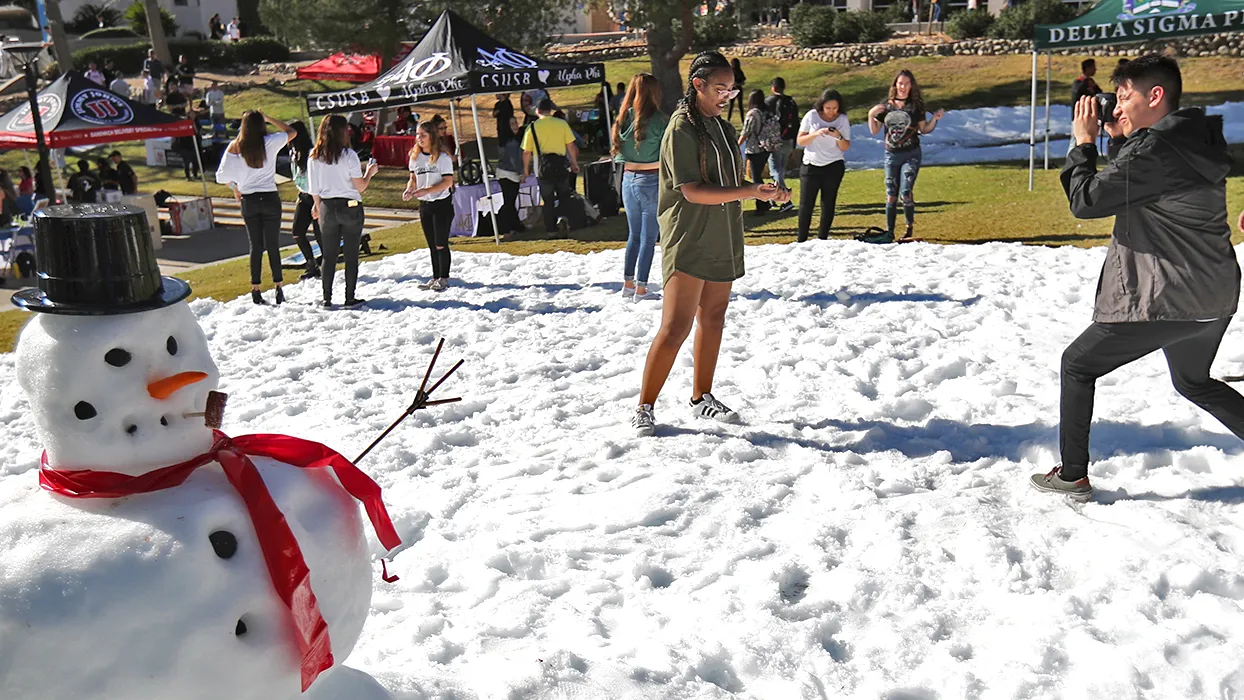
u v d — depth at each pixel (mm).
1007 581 3809
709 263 5367
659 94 8398
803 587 3947
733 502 4641
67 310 2117
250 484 2285
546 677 3273
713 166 5262
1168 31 12789
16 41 15375
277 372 7535
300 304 9805
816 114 10469
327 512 2432
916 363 6480
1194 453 4723
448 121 28609
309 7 26312
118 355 2168
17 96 36438
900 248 10000
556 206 13695
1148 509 4234
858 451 5219
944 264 9250
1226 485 4426
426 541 4488
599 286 9664
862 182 16125
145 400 2199
